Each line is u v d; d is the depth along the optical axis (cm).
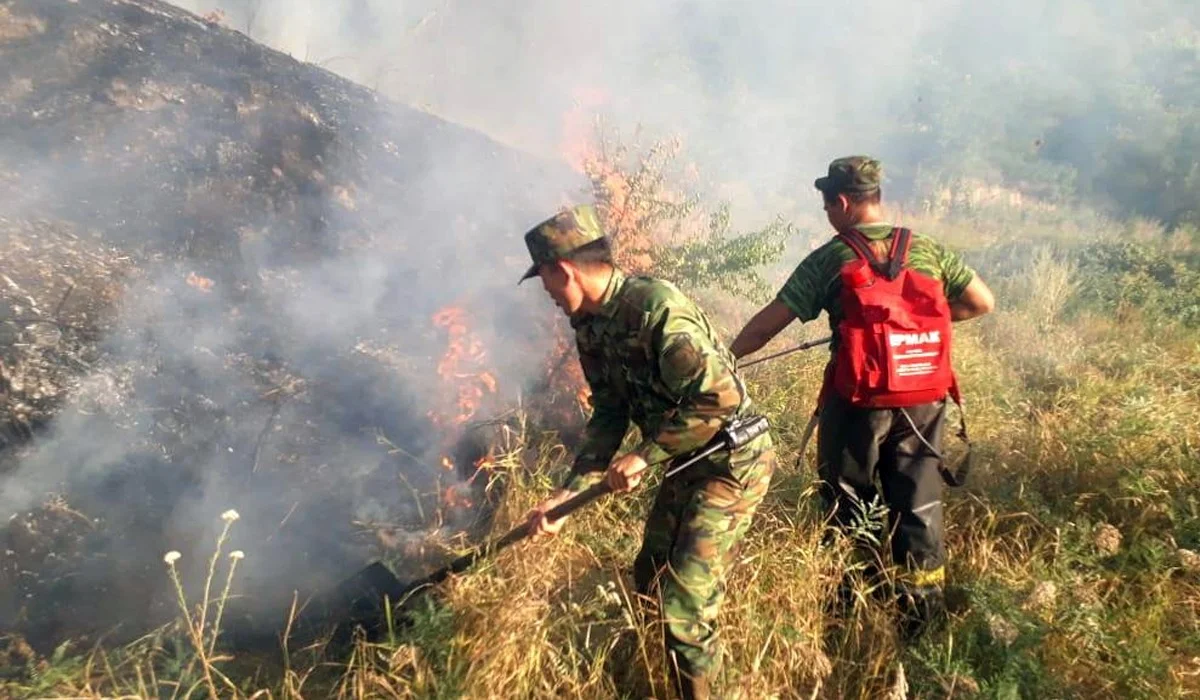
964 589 327
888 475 333
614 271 258
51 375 319
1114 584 349
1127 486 396
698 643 263
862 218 330
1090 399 509
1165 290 847
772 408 463
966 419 475
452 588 286
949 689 283
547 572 308
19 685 243
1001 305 772
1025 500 394
